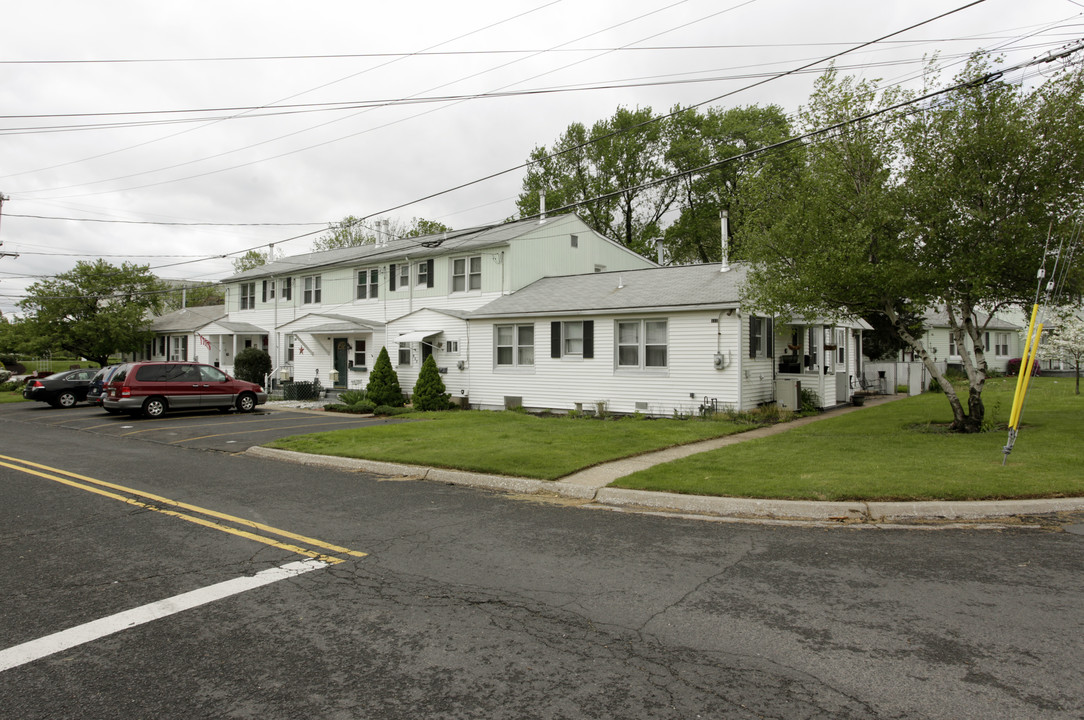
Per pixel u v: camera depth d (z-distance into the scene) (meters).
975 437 11.92
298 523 7.18
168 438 14.94
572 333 20.12
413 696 3.50
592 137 40.41
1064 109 10.98
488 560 5.85
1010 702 3.38
